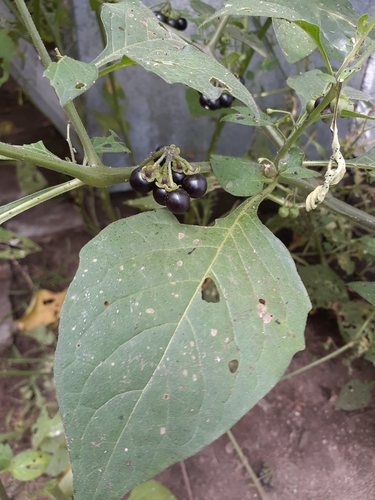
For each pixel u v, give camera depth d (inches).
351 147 10.7
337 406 10.3
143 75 13.3
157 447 3.9
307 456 9.9
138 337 4.3
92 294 4.4
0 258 14.3
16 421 10.9
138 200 11.4
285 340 4.4
